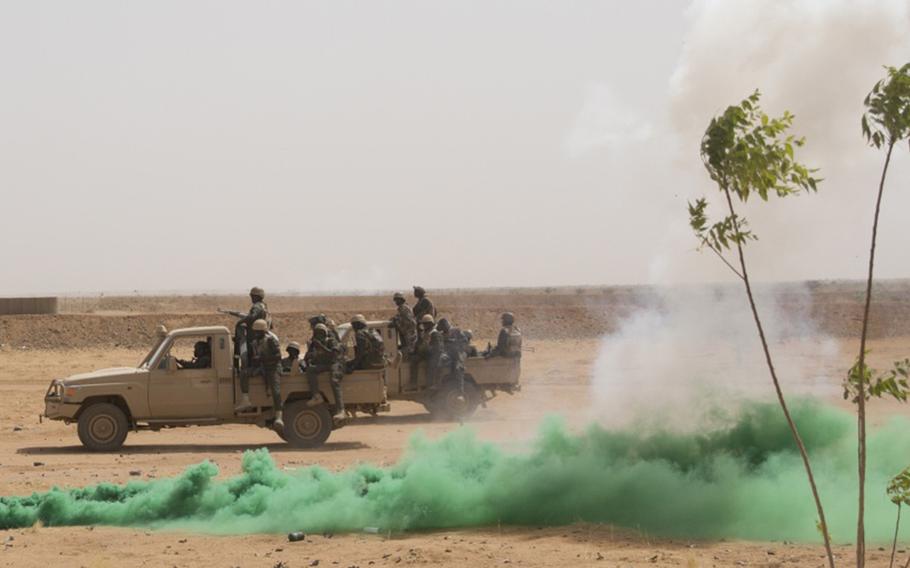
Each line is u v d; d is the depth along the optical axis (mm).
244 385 19172
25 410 26375
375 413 19969
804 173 5711
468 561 9711
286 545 10672
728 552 9938
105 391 18984
